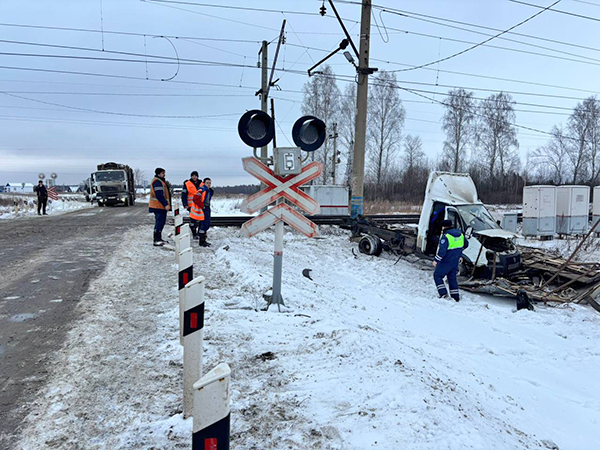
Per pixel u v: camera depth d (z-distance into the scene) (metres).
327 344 4.57
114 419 3.09
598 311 8.23
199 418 1.78
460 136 50.09
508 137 49.75
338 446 2.77
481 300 8.84
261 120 5.79
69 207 33.38
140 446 2.76
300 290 7.62
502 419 3.77
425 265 11.98
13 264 8.65
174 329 4.96
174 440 2.82
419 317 7.45
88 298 6.24
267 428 2.97
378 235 13.59
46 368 3.92
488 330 6.94
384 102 46.34
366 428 2.96
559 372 5.52
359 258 12.84
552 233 17.86
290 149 5.85
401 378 3.72
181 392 3.51
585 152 49.91
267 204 5.94
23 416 3.12
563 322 7.40
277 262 6.14
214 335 4.80
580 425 4.18
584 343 6.53
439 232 11.39
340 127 44.06
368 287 9.61
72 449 2.73
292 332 5.07
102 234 13.88
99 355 4.22
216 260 9.79
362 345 4.45
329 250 13.84
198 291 3.02
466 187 11.50
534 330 7.06
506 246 10.05
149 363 4.05
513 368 5.53
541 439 3.61
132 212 25.47
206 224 11.91
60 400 3.35
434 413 3.20
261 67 22.45
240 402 3.33
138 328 5.00
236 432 2.91
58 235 13.55
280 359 4.24
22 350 4.32
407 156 55.59
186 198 13.23
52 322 5.17
